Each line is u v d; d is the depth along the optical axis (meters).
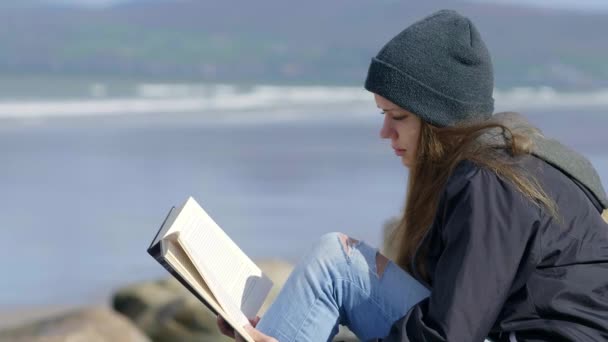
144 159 17.52
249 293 3.29
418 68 3.04
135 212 12.56
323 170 16.19
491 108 3.16
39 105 28.98
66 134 21.52
